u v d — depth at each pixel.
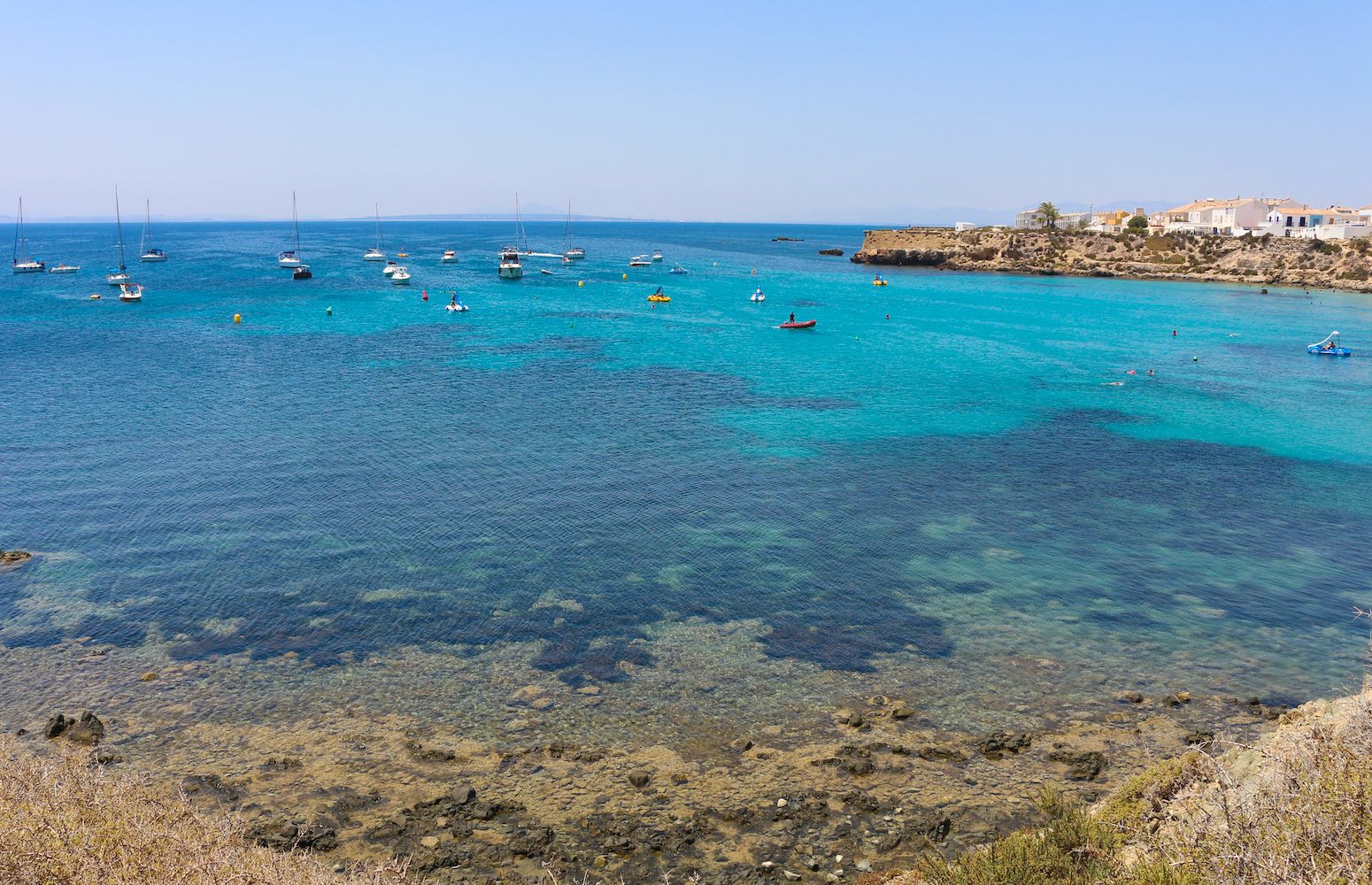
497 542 33.91
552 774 20.38
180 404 55.25
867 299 129.12
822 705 23.41
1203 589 30.75
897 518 37.22
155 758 20.72
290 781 19.95
